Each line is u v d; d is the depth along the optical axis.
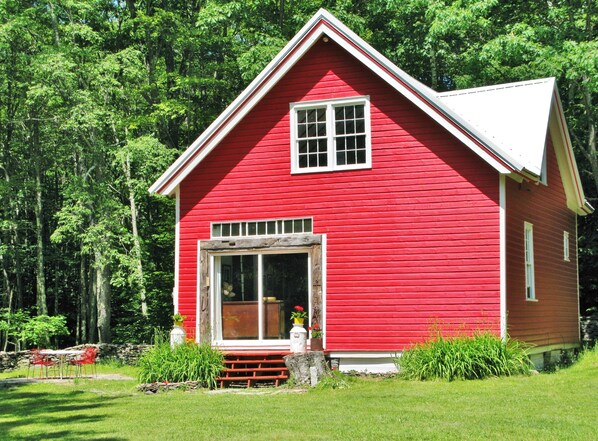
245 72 31.77
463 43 34.31
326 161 19.91
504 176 18.27
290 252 19.95
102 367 26.09
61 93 30.59
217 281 20.48
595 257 32.03
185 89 37.53
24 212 40.97
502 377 16.86
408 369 17.66
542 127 20.45
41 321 30.31
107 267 32.69
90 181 32.31
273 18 35.00
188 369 18.03
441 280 18.41
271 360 18.67
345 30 19.44
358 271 19.11
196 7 37.50
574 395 14.08
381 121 19.39
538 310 21.00
